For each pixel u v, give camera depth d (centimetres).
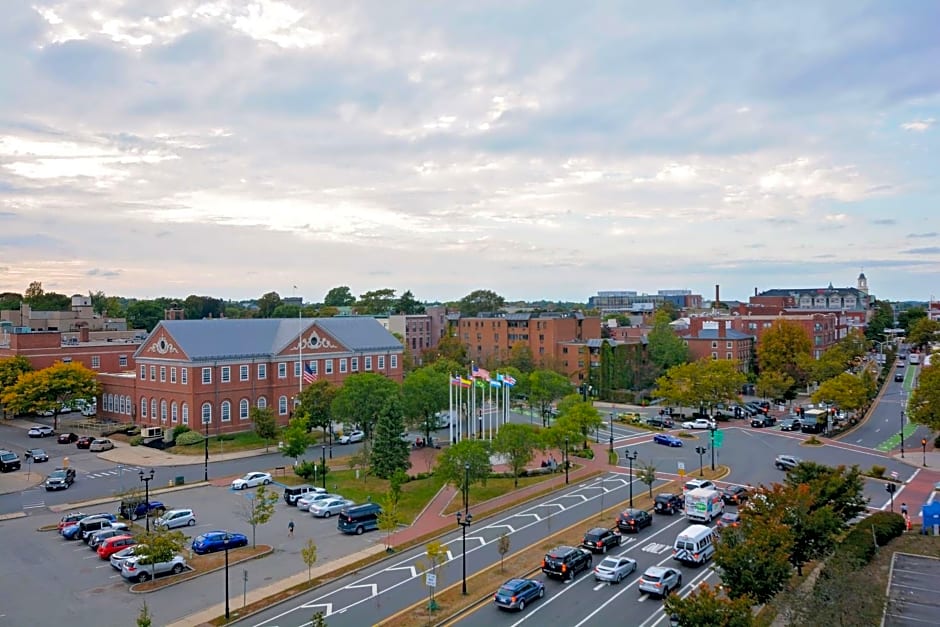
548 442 7456
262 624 3838
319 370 11044
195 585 4453
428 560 4891
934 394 8356
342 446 9331
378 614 3941
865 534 5059
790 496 4234
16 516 6069
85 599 4231
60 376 10456
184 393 9675
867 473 7506
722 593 4178
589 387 13488
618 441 9812
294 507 6391
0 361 10906
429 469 7831
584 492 6894
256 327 10862
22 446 9138
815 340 16812
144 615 3316
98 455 8594
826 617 3161
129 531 5475
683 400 11369
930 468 7881
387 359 12162
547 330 16212
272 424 9025
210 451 8781
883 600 3694
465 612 3981
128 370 12512
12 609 4078
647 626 3762
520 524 5775
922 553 4919
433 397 9006
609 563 4531
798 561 4141
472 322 17738
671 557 4950
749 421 11400
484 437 8644
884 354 19038
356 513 5600
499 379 8719
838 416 11162
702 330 15838
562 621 3841
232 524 5781
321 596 4247
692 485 6800
